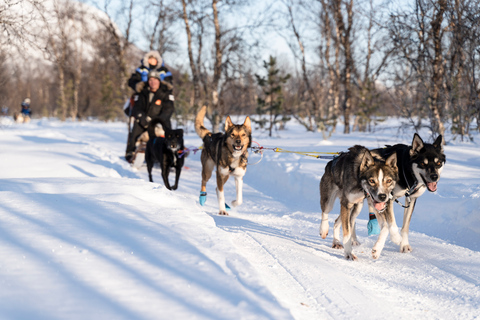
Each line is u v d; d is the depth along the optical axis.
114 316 2.18
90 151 12.62
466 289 3.46
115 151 14.09
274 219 6.21
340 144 12.62
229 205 7.21
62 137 16.81
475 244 4.89
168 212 4.40
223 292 2.56
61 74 38.72
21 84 50.25
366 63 20.27
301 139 15.91
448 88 11.60
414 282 3.65
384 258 4.39
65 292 2.40
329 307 2.92
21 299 2.28
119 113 39.03
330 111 21.67
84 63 45.03
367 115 20.44
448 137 13.19
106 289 2.47
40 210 4.00
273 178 9.16
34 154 10.62
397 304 3.13
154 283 2.61
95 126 28.11
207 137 7.01
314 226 5.78
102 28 26.36
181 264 2.92
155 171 10.96
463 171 7.53
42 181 6.32
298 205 7.29
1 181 6.36
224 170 6.52
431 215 5.73
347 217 4.43
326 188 5.00
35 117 48.53
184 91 24.27
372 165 4.23
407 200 4.72
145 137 11.36
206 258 3.05
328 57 21.20
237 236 4.75
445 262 4.19
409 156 4.68
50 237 3.25
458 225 5.30
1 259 2.78
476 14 9.98
